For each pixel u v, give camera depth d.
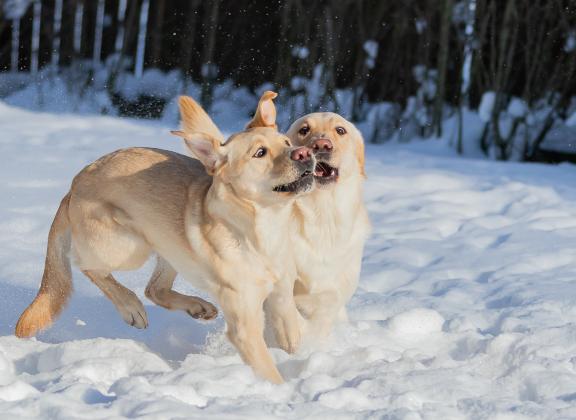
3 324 7.80
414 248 10.66
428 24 21.94
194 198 6.90
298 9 23.08
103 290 7.70
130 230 7.26
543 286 9.05
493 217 12.41
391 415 5.22
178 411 5.09
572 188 14.76
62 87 25.33
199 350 7.30
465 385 5.98
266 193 6.47
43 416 5.07
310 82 23.36
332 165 7.07
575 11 20.27
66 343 6.70
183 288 8.86
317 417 5.21
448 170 16.73
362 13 23.31
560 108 20.94
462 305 8.61
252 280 6.66
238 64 24.72
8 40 26.22
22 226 11.12
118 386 5.58
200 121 6.96
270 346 7.48
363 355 6.67
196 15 25.03
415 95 23.14
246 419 5.07
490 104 20.27
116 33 25.98
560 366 6.37
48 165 14.80
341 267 7.34
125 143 17.41
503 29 20.11
